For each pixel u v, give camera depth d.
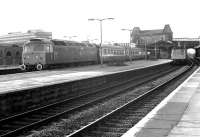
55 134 10.82
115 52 64.38
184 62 63.25
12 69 37.53
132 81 32.47
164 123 10.49
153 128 9.77
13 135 10.52
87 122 12.84
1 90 19.09
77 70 39.47
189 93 18.56
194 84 23.80
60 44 43.06
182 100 15.78
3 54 60.44
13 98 15.42
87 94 21.33
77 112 15.05
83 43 51.41
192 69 49.41
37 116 14.15
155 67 49.47
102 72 35.72
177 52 63.53
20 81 25.22
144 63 65.06
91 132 10.79
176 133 9.09
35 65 39.31
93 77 24.88
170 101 15.48
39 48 39.25
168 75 39.88
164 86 25.88
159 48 107.81
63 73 33.97
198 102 15.12
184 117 11.52
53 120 13.05
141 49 89.31
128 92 23.42
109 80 28.58
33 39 39.69
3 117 14.38
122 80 32.19
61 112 14.94
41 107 15.92
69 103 18.06
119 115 13.86
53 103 17.88
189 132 9.20
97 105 17.42
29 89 16.59
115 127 11.70
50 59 39.97
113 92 23.28
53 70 39.06
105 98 20.00
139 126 10.06
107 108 16.25
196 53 73.00
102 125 11.95
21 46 65.88
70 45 45.62
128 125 11.98
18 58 64.62
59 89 19.62
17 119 13.42
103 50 57.84
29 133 10.91
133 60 79.06
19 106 15.87
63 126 12.02
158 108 13.48
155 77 36.12
